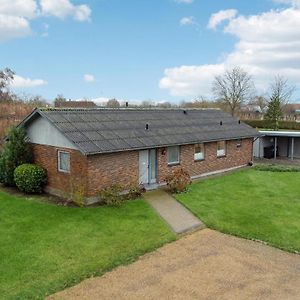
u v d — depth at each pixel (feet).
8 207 53.21
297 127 166.50
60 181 59.26
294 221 49.70
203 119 87.61
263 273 35.27
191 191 63.77
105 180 56.70
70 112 63.31
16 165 64.03
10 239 41.81
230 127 88.89
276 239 43.52
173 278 33.99
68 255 38.04
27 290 31.37
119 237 42.93
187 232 45.73
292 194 63.67
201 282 33.32
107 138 58.54
